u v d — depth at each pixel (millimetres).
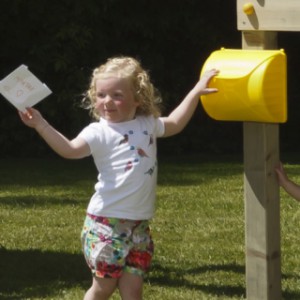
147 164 11516
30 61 36906
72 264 17281
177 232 20531
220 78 11578
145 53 38062
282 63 11477
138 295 11547
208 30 38375
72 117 36781
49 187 27922
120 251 11414
